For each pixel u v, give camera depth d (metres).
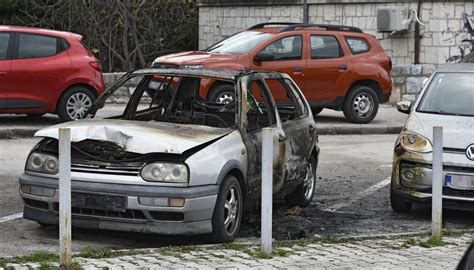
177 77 10.61
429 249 8.81
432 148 10.15
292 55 19.27
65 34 17.73
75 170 8.67
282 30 19.28
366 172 14.27
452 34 25.33
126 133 8.72
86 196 8.56
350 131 19.66
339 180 13.49
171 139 8.73
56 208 8.84
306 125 11.21
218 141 9.00
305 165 11.02
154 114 10.78
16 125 17.58
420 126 11.01
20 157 14.45
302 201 11.24
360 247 8.84
